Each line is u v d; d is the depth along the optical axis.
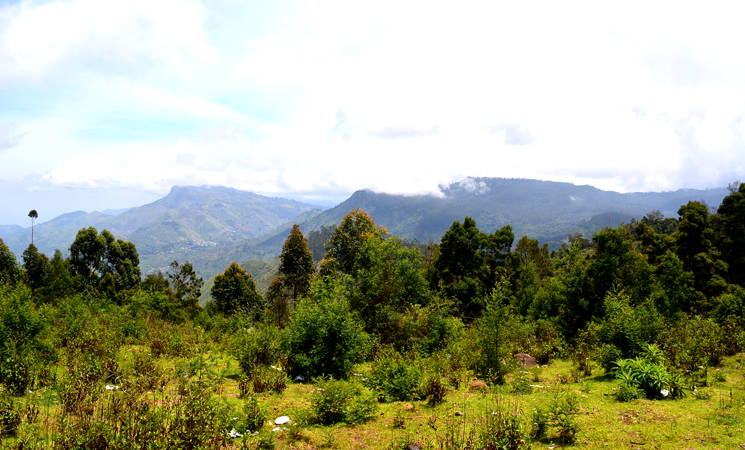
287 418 7.35
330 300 14.06
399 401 8.91
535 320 24.08
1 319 8.88
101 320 15.91
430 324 18.34
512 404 8.27
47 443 4.98
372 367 11.83
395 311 19.78
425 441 6.28
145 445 4.71
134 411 5.48
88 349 10.59
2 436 5.38
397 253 22.89
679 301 22.05
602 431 6.43
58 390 7.03
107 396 6.47
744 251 28.89
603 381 10.14
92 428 4.76
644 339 10.95
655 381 8.16
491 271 40.31
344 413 7.70
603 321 13.55
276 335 12.03
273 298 39.91
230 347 12.50
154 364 9.70
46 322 11.30
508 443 5.60
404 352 15.20
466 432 6.65
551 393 9.09
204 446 5.01
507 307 11.61
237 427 6.53
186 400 5.85
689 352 10.34
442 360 12.70
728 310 15.67
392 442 6.19
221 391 8.64
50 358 9.56
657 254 31.88
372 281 21.53
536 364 13.97
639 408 7.37
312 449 6.22
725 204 30.64
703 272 28.47
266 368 10.93
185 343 13.24
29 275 38.78
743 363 10.26
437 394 8.80
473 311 35.50
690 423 6.50
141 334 15.02
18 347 8.90
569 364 13.86
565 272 28.39
